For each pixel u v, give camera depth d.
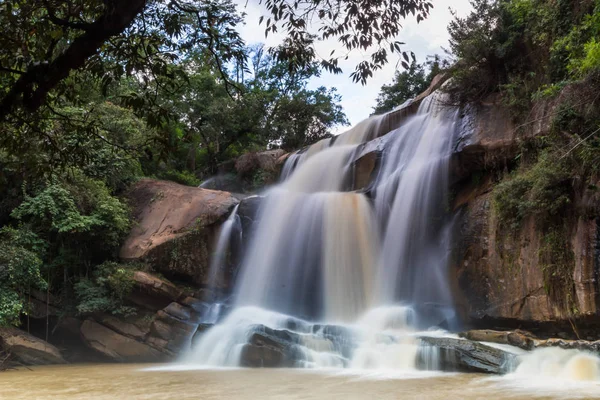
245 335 16.06
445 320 15.07
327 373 12.74
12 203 20.62
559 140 12.38
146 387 11.53
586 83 12.09
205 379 12.60
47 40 5.73
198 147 35.53
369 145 21.62
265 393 9.95
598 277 11.12
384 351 13.40
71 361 19.53
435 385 10.09
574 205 11.94
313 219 19.41
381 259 17.62
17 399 10.45
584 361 10.48
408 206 17.36
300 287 18.94
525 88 14.72
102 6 6.25
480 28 16.17
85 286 19.77
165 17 6.50
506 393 8.94
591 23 12.23
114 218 21.23
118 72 6.33
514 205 13.21
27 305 18.59
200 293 20.34
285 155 28.33
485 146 15.27
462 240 15.21
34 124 6.98
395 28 6.89
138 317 19.69
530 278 12.72
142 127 22.92
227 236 21.08
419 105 21.84
